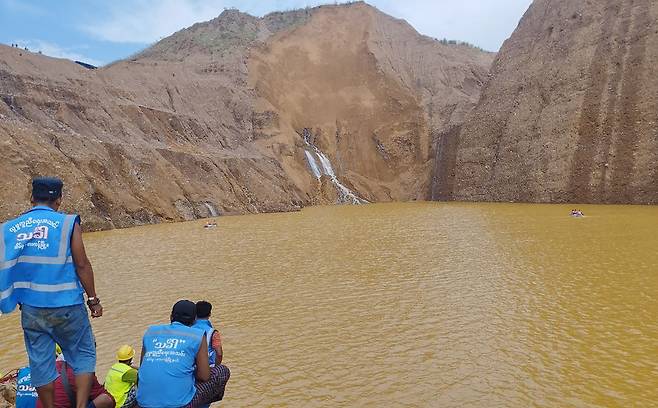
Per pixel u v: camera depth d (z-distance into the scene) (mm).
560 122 50281
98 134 45594
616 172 44594
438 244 23719
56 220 5008
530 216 35000
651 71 46281
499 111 58344
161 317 13336
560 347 10367
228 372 6438
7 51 48281
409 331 11680
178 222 40500
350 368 9695
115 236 31062
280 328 12211
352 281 16703
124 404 6488
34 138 35562
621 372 9086
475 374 9219
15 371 8562
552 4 60750
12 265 4836
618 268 17016
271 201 52344
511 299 13953
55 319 4906
